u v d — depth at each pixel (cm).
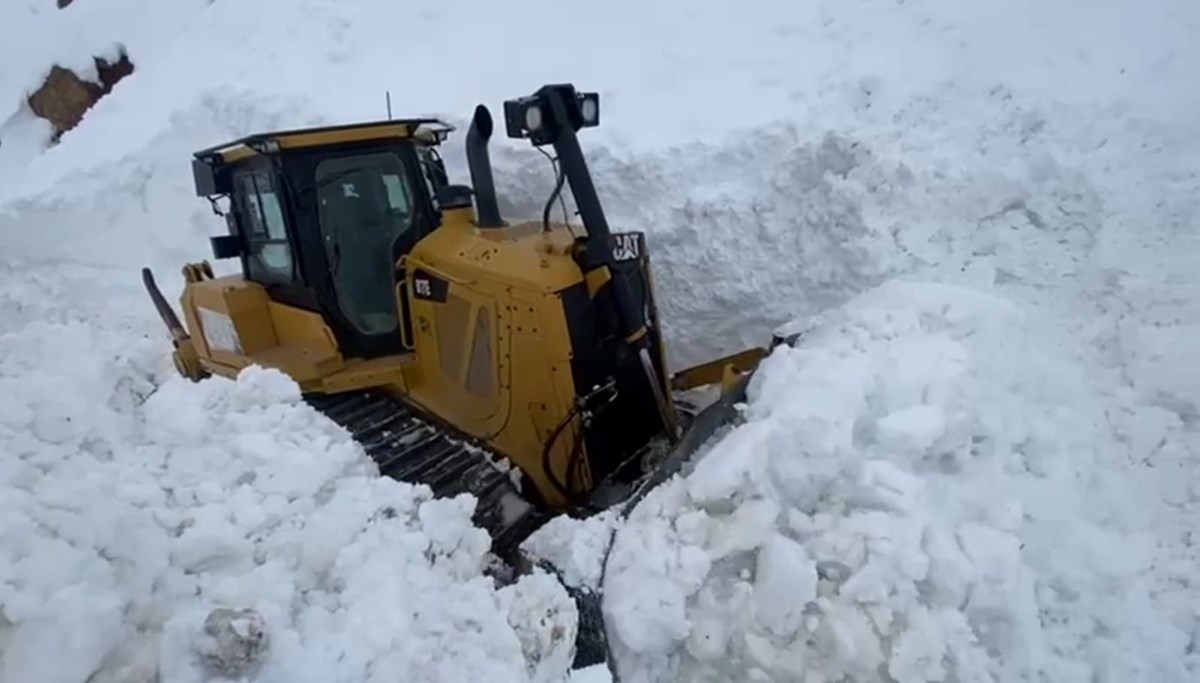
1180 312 392
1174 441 324
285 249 431
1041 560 249
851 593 223
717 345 528
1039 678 221
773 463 247
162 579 201
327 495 245
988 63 634
